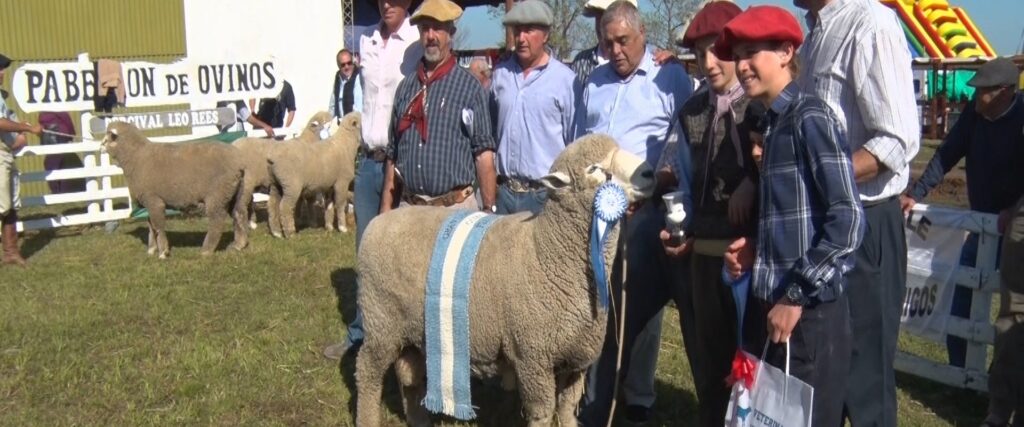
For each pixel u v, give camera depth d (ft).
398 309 13.15
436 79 15.14
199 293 24.23
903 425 15.79
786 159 9.52
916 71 79.82
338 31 69.26
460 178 15.08
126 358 18.57
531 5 16.01
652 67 15.08
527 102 16.17
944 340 18.16
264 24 65.00
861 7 10.86
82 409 16.08
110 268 27.50
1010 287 14.90
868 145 10.68
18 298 23.57
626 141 14.94
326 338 20.15
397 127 15.51
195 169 28.84
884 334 11.54
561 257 11.69
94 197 36.47
